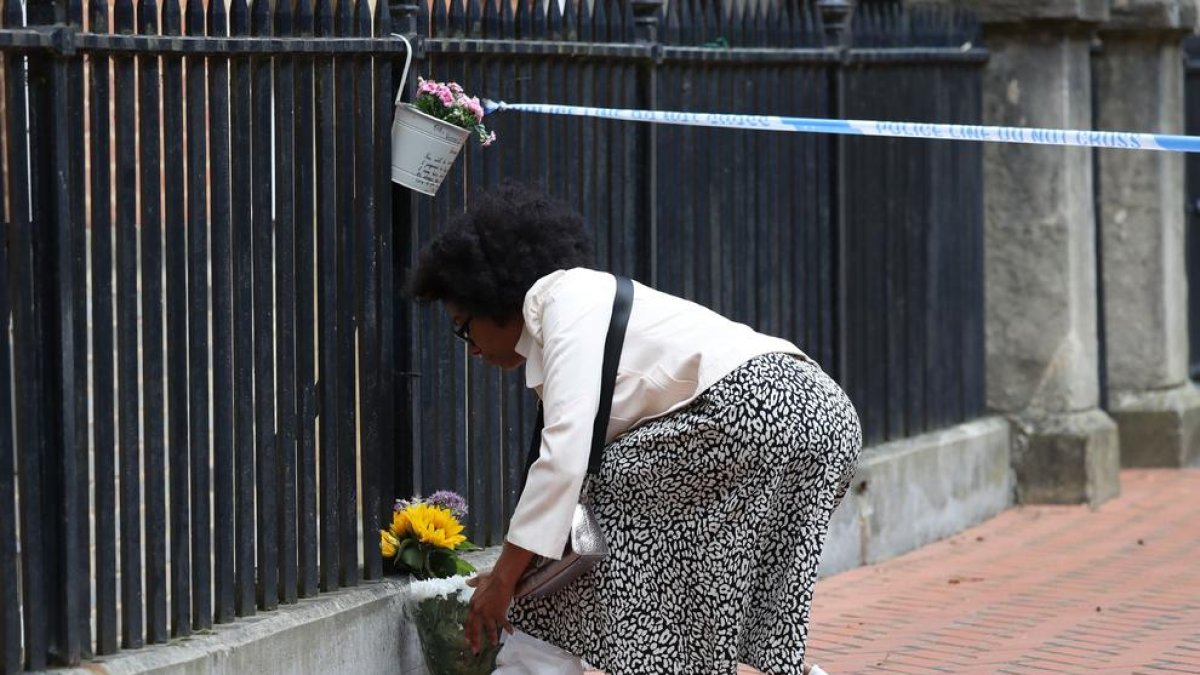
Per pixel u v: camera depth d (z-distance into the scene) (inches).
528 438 348.2
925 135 297.4
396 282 309.9
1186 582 423.8
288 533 288.5
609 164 365.7
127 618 260.4
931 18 497.7
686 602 219.3
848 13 444.8
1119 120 586.9
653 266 375.2
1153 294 598.5
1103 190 598.9
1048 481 527.5
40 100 243.1
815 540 219.8
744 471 216.2
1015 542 478.3
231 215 277.6
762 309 420.5
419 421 313.3
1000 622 381.7
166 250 265.3
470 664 288.2
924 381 491.2
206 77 271.0
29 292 242.1
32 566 243.1
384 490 308.2
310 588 293.1
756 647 222.2
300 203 290.5
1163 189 595.8
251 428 281.3
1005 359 529.7
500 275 225.5
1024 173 524.4
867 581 426.6
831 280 446.6
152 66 260.4
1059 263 523.5
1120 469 597.0
